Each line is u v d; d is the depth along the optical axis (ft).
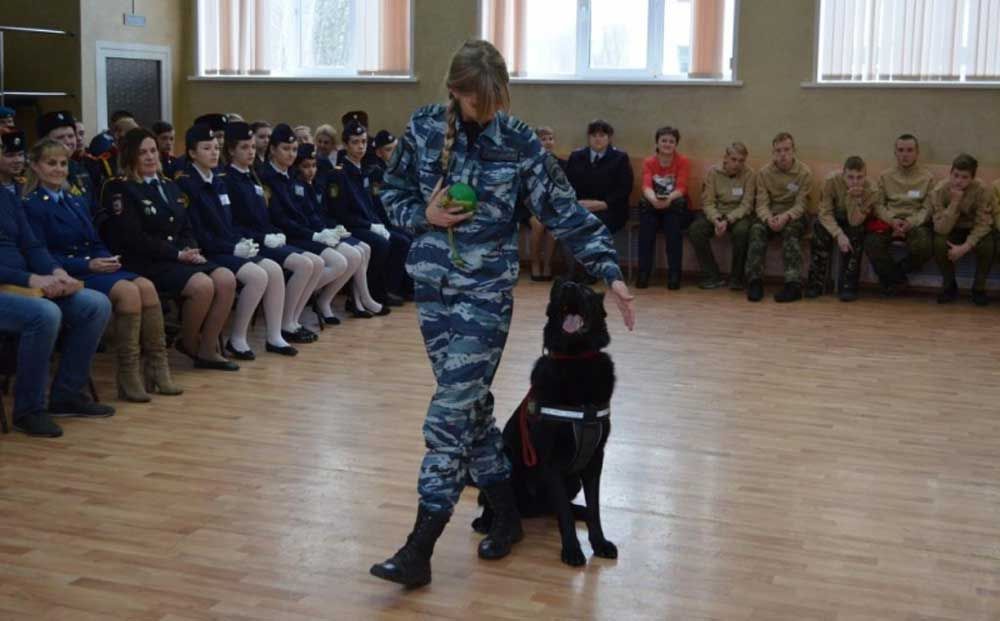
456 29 28.99
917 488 12.14
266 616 8.76
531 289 25.75
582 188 26.96
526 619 8.80
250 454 12.96
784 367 17.92
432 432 9.14
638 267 26.45
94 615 8.73
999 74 25.77
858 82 26.55
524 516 10.97
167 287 16.72
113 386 16.02
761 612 9.00
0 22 27.86
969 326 21.67
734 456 13.15
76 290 14.06
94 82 27.89
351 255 20.95
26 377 13.57
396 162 9.34
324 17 30.12
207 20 30.76
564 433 9.61
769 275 27.14
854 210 24.50
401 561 9.11
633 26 28.27
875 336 20.58
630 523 10.91
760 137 27.43
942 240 24.08
